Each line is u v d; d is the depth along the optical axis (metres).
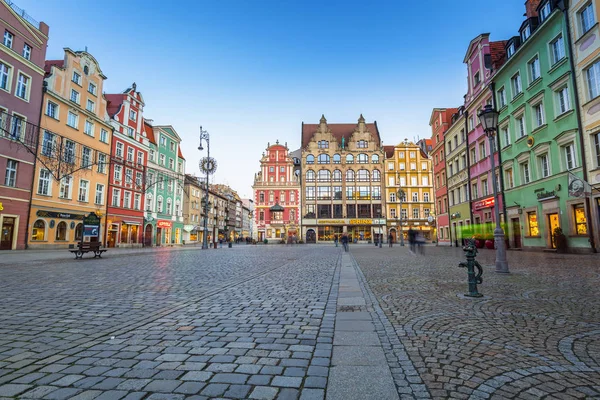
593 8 17.05
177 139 53.12
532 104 21.94
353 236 65.56
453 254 21.11
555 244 19.34
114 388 2.81
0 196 25.89
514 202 24.23
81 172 33.81
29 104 28.08
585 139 17.67
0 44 25.66
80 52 34.25
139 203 43.47
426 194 66.25
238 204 116.94
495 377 3.03
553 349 3.75
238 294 7.25
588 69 17.58
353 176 67.31
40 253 22.89
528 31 22.39
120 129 40.22
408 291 7.52
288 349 3.79
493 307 5.81
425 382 2.93
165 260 17.39
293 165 67.69
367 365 3.28
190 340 4.11
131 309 5.77
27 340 4.09
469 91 31.50
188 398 2.64
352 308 5.86
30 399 2.62
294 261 16.72
